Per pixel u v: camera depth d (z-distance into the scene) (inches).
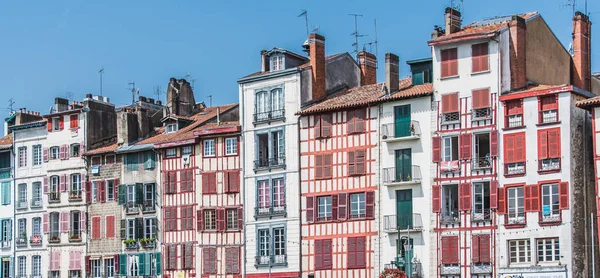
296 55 2866.6
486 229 2401.6
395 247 2534.5
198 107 3358.8
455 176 2461.9
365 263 2583.7
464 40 2471.7
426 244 2482.8
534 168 2354.8
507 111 2410.2
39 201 3255.4
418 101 2541.8
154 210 2999.5
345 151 2652.6
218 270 2842.0
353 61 2960.1
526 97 2380.7
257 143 2819.9
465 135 2455.7
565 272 2281.0
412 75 2662.4
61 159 3211.1
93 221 3117.6
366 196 2596.0
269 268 2733.8
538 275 2315.5
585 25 2652.6
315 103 2770.7
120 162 3085.6
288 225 2723.9
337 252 2632.9
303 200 2709.2
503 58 2440.9
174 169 2970.0
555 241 2308.1
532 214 2343.8
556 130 2335.1
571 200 2300.7
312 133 2716.5
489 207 2415.1
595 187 2284.7
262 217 2775.6
